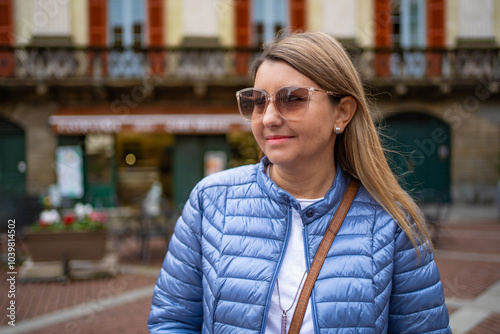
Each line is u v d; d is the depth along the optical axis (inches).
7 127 517.3
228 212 50.8
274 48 48.4
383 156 51.9
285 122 46.5
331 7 541.0
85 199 512.7
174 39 532.7
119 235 351.3
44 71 509.0
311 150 47.6
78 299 212.8
